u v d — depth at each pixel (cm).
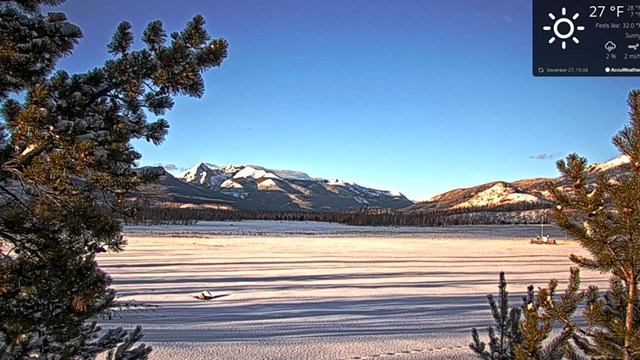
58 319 250
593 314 314
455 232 7819
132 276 1594
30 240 240
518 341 373
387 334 802
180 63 273
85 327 298
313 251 3125
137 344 681
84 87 273
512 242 5125
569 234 309
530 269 2122
